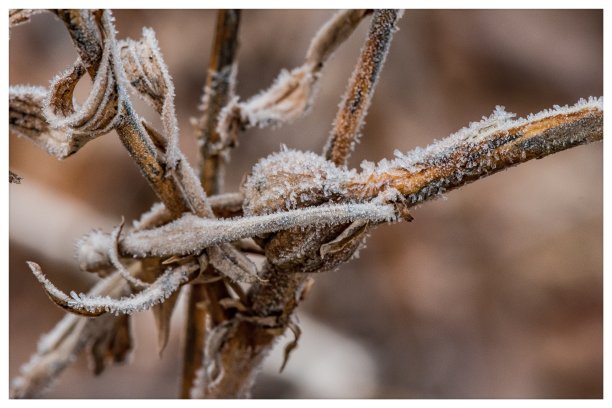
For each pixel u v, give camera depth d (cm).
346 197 20
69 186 52
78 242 22
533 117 20
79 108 20
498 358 54
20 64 54
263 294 22
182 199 21
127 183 54
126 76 21
